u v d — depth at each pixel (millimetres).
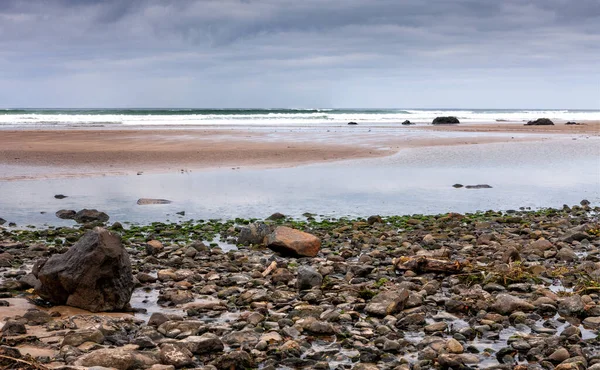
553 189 29781
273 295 12383
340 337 10109
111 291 11500
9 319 10609
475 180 32531
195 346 9281
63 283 11492
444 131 70125
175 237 18844
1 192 27297
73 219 21906
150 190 28328
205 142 49281
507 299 11602
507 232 19672
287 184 30547
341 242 18391
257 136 56906
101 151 41844
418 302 11859
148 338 9562
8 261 15117
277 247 16578
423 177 33500
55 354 9031
